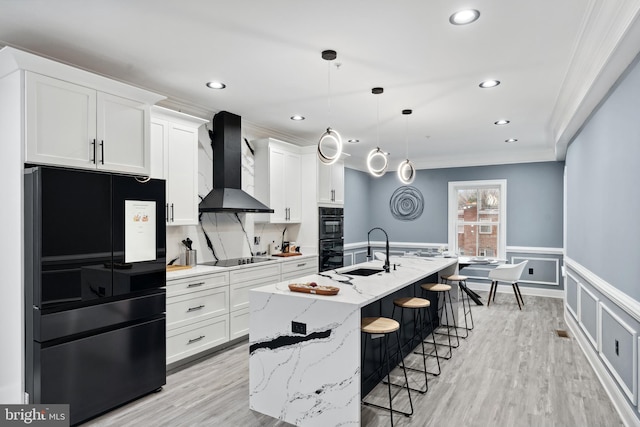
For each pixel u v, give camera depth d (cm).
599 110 313
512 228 684
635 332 232
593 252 340
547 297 647
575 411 261
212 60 287
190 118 362
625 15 190
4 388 247
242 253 468
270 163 472
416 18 226
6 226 242
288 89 350
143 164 290
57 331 231
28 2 206
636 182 230
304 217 530
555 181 652
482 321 495
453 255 538
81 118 253
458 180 732
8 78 235
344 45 262
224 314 377
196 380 312
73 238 238
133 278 273
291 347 245
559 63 290
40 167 223
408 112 423
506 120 458
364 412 258
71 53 273
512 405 269
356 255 777
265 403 256
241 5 212
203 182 415
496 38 251
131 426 241
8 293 242
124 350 269
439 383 305
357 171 783
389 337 329
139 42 256
